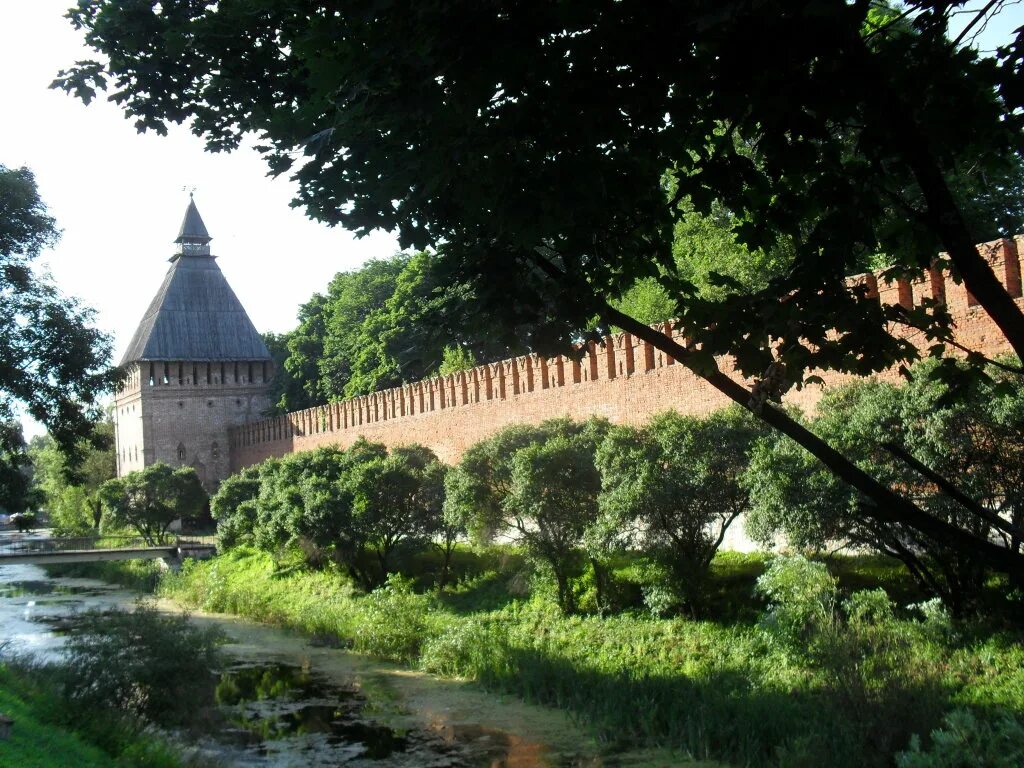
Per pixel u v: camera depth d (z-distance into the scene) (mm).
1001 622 18594
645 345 33156
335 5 5355
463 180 5410
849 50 4594
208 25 7574
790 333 5199
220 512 55031
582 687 23562
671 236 6242
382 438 51656
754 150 5602
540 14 4930
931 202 4715
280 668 30188
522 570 31500
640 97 5070
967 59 4922
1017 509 17000
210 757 20531
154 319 76438
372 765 20484
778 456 20656
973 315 21469
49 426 32406
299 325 80312
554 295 6023
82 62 8109
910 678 16828
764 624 21453
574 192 5152
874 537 20062
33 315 31641
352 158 5879
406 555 36781
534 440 30672
